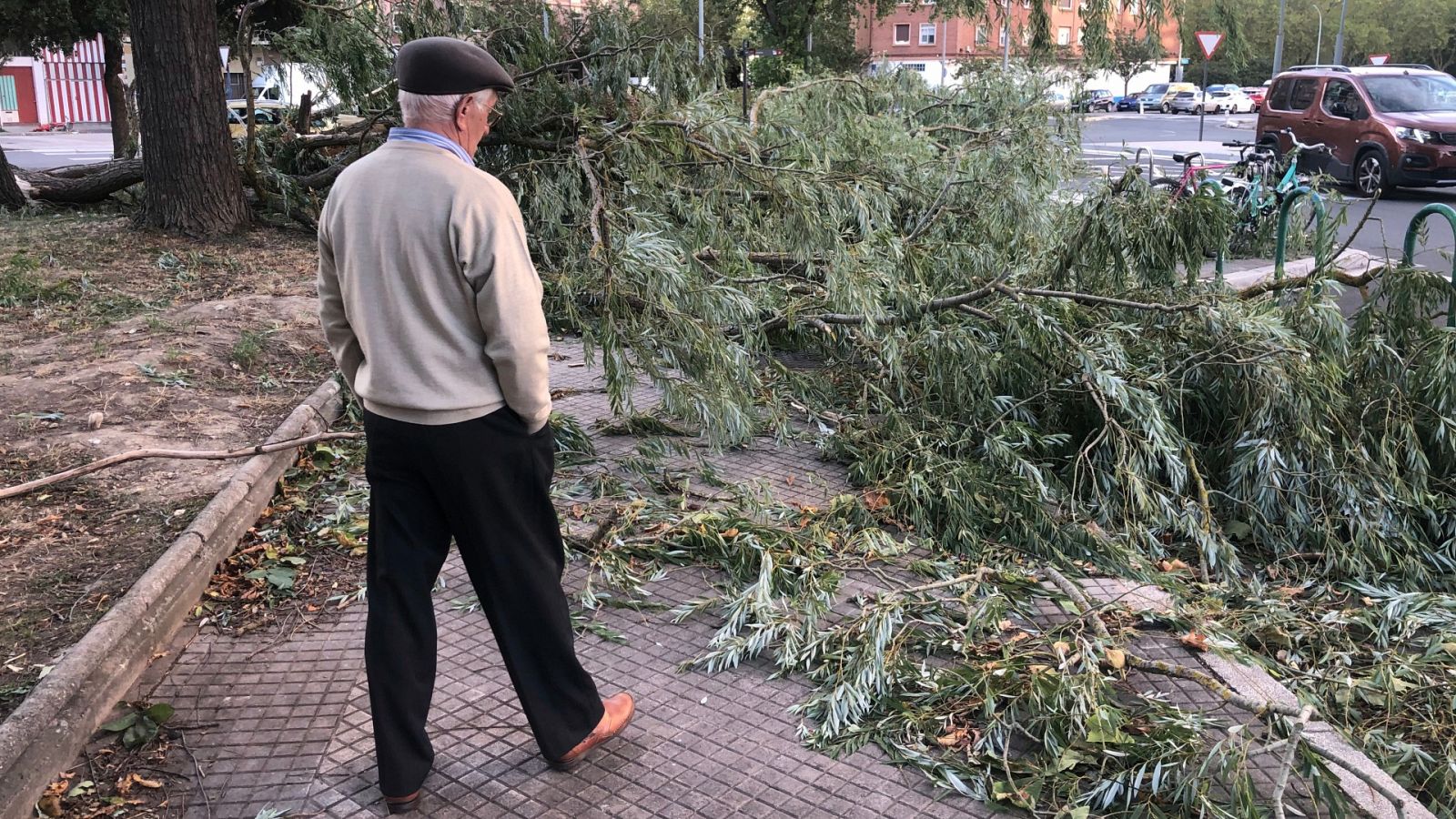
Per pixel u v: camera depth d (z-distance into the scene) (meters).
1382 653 3.41
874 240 5.71
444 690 3.22
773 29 26.61
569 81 8.27
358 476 4.88
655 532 4.23
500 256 2.38
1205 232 5.00
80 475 4.15
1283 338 4.56
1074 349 4.80
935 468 4.53
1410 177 16.45
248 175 9.85
